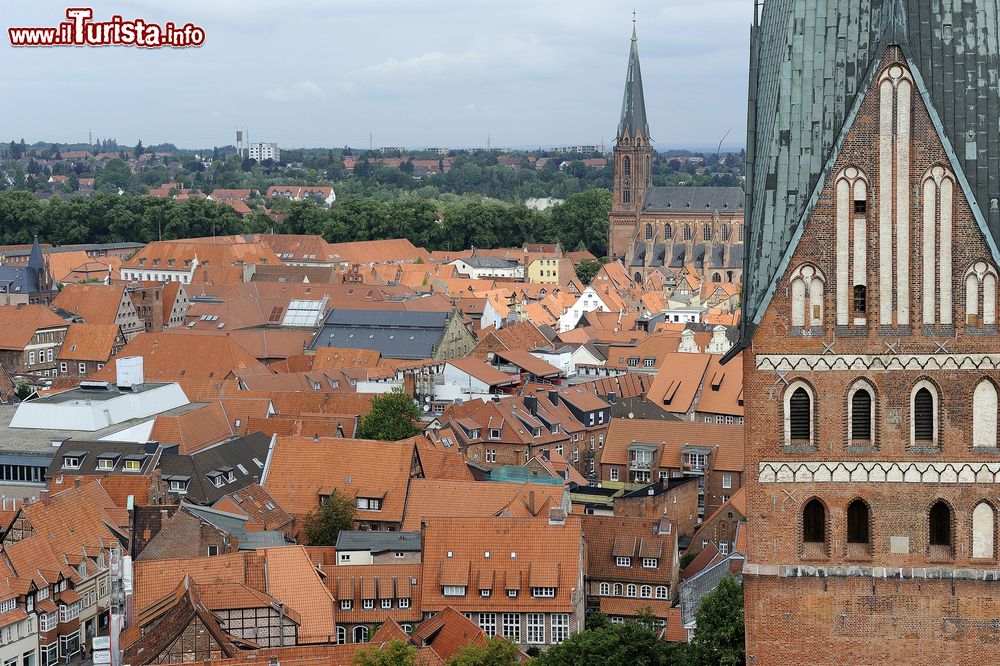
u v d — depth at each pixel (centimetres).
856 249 4703
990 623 4759
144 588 10550
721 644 8762
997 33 4684
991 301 4684
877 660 4816
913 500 4762
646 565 12550
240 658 8975
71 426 15675
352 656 9050
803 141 4716
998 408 4712
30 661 11662
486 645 9438
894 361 4722
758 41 5006
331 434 16512
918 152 4656
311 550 12162
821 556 4809
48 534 12312
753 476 4812
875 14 4722
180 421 15688
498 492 13625
